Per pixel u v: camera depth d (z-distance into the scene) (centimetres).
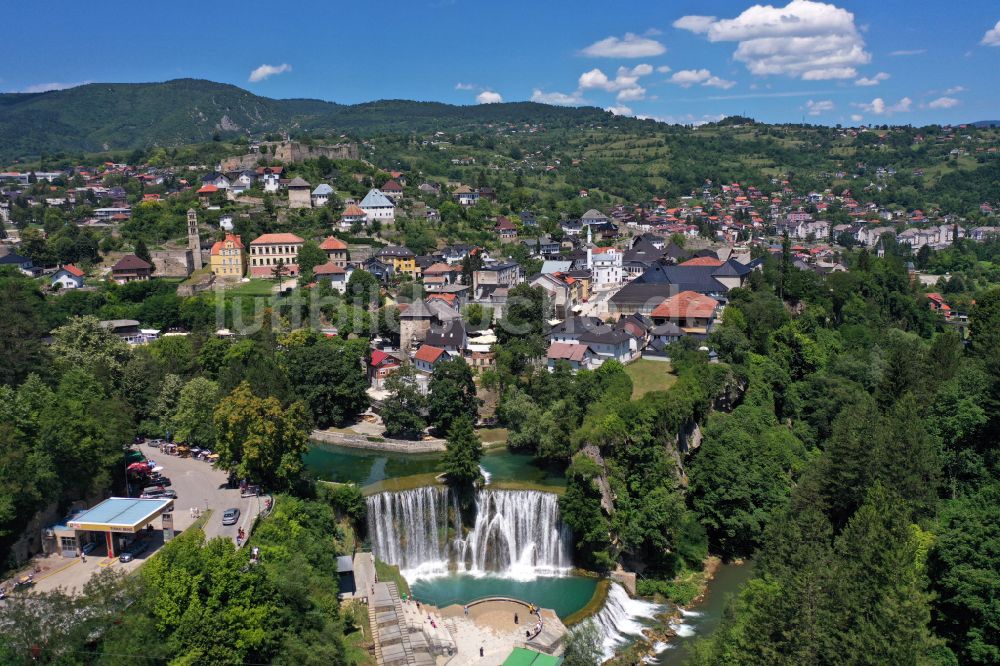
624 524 13650
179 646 7775
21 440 10638
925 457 11581
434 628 11188
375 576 12088
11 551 9819
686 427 16212
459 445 14188
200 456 14362
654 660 11212
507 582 13312
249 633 8181
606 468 14325
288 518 11550
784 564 10306
